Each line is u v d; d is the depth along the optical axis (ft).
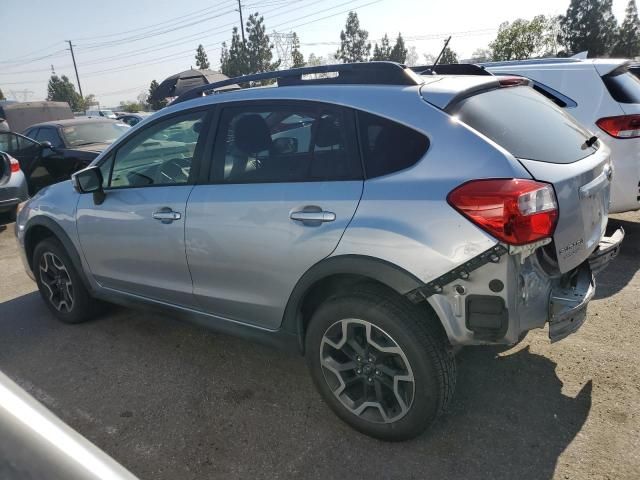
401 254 6.93
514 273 6.52
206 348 11.34
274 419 8.67
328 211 7.54
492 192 6.39
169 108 10.28
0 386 3.10
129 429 8.61
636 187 14.57
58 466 2.94
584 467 7.08
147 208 10.00
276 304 8.53
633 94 14.93
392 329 7.18
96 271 11.68
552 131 7.97
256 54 171.63
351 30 189.37
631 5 159.53
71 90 236.63
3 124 43.86
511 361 9.86
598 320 11.19
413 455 7.58
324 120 8.02
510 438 7.79
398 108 7.46
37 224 12.49
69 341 12.05
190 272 9.63
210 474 7.48
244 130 8.89
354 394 8.21
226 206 8.73
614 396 8.55
